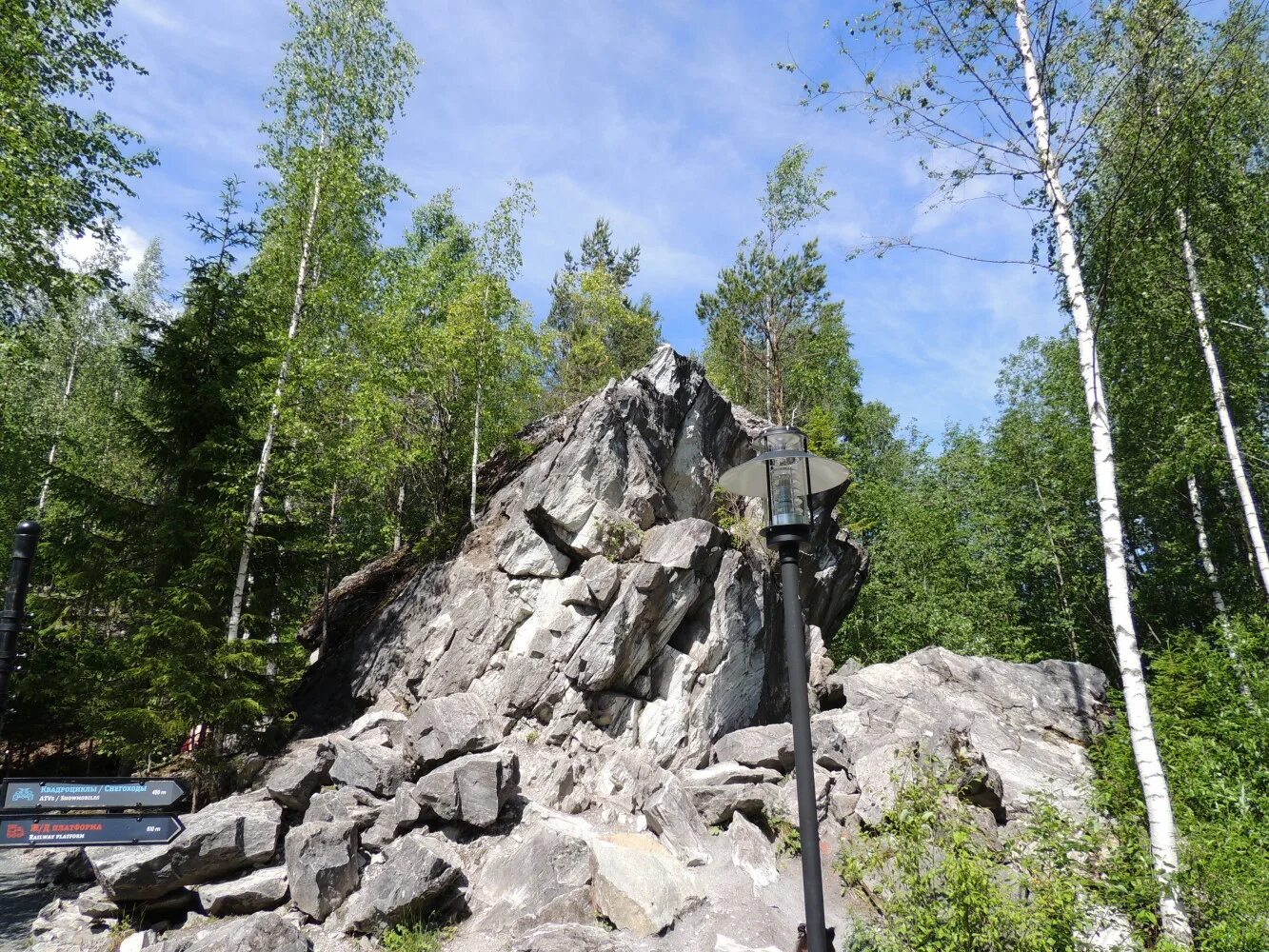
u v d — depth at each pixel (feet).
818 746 45.91
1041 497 92.07
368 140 63.57
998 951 21.44
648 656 49.70
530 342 74.43
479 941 30.94
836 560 73.00
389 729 46.14
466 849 36.76
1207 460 63.46
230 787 42.78
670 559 50.57
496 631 51.85
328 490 61.21
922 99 40.83
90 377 109.91
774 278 97.30
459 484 72.02
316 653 62.59
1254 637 44.16
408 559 68.44
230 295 53.01
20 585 27.32
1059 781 49.16
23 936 32.30
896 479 132.77
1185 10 39.22
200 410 50.26
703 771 44.45
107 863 31.76
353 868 33.96
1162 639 82.02
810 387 105.09
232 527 46.98
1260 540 54.80
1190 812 32.58
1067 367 91.15
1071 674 63.05
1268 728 37.47
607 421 56.18
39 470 46.16
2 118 49.21
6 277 51.01
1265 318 59.67
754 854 36.32
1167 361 65.72
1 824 25.43
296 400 54.85
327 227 60.75
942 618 86.12
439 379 71.05
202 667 43.21
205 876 33.68
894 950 22.82
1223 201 56.95
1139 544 89.92
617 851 33.47
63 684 50.72
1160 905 24.40
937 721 54.39
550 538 54.24
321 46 61.72
